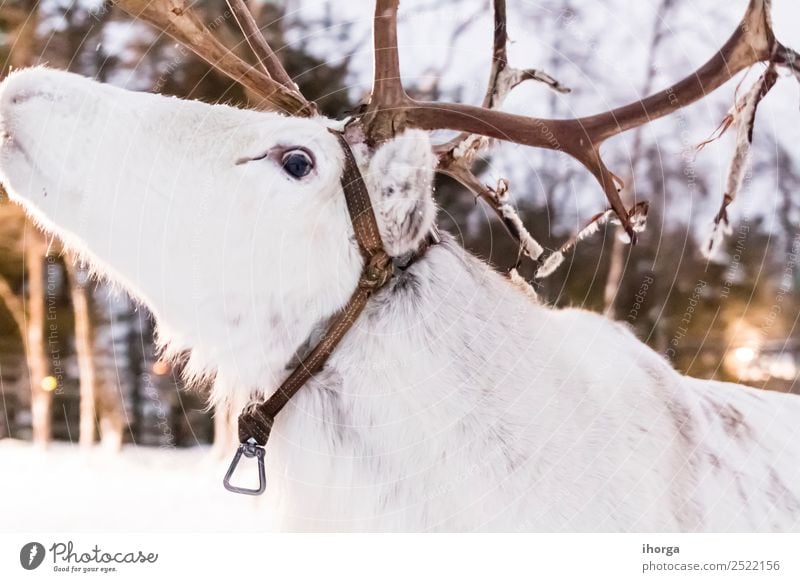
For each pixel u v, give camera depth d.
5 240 5.76
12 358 6.36
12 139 1.65
